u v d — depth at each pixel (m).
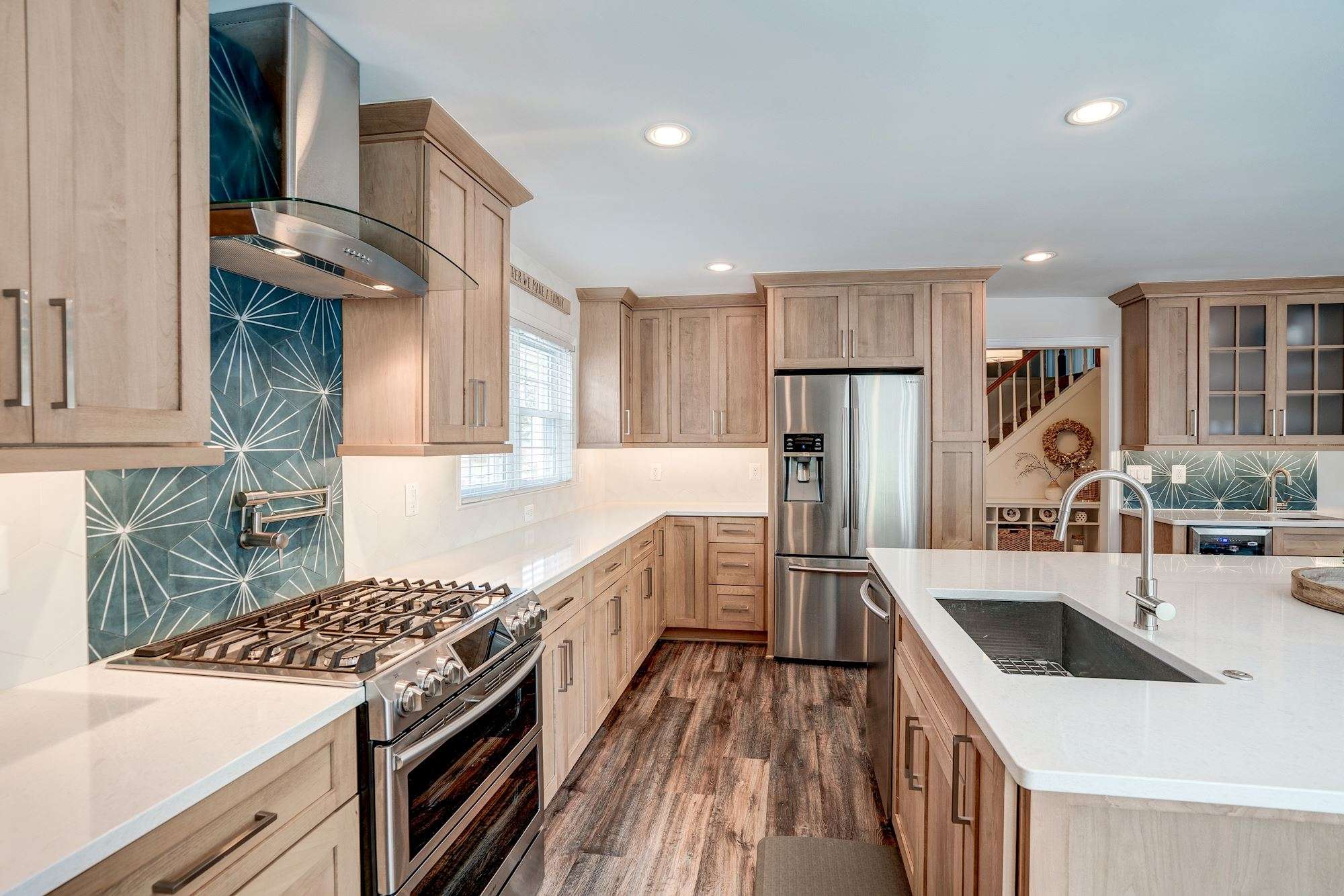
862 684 3.73
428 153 1.97
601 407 4.49
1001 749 1.02
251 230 1.33
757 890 1.90
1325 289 4.20
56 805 0.87
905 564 2.51
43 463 0.93
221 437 1.69
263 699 1.22
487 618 1.75
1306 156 2.39
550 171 2.50
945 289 4.01
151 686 1.28
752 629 4.43
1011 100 2.00
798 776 2.68
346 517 2.16
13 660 1.26
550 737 2.35
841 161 2.43
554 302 4.03
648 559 4.01
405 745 1.35
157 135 1.10
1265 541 4.10
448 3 1.53
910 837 1.87
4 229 0.88
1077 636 1.92
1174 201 2.84
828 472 4.04
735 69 1.82
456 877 1.57
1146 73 1.85
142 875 0.88
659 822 2.36
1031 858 0.97
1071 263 3.87
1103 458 4.82
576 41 1.68
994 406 7.04
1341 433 4.23
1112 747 1.01
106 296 1.01
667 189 2.69
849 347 4.07
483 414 2.35
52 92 0.94
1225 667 1.37
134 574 1.47
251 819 1.04
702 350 4.61
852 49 1.73
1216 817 0.94
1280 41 1.70
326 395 2.04
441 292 2.09
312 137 1.63
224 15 1.58
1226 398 4.32
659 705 3.42
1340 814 0.89
